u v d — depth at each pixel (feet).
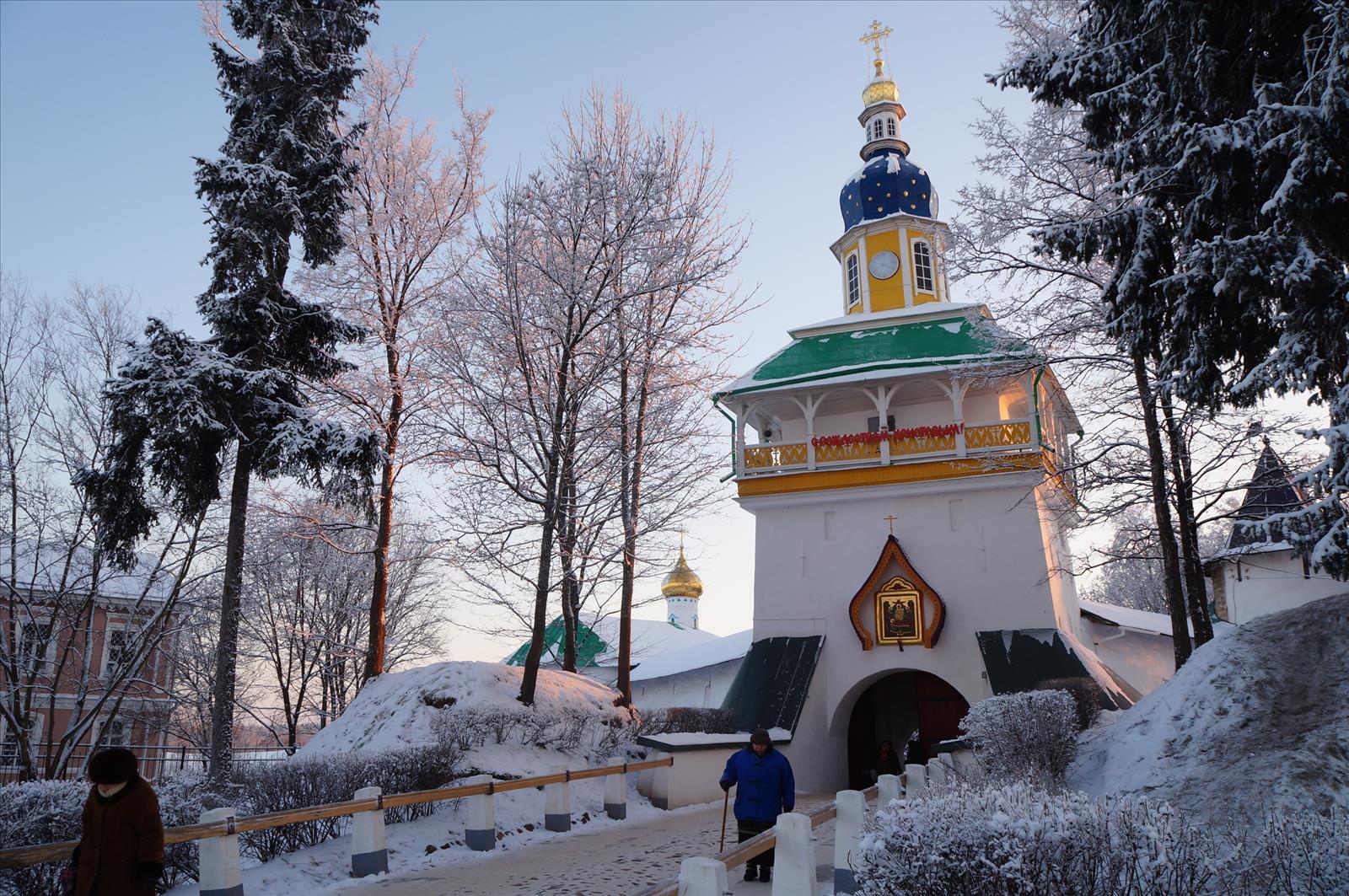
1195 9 37.35
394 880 35.88
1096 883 17.31
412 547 94.84
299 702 104.78
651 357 73.97
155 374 47.14
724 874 18.75
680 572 183.42
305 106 54.54
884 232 105.70
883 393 88.02
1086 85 43.62
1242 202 36.70
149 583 72.18
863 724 91.15
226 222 52.60
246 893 33.63
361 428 52.85
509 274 63.31
